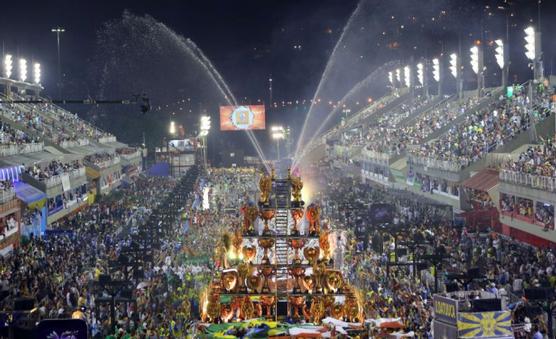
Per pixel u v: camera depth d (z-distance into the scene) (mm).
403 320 41688
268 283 48938
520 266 50938
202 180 129500
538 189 58719
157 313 46219
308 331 40438
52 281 49656
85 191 102312
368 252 63594
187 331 44531
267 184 62062
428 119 117625
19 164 75500
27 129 98312
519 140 77000
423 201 86812
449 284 41688
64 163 95312
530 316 39625
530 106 77188
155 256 64062
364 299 50219
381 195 97688
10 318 33156
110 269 54688
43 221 76000
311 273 50094
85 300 45906
